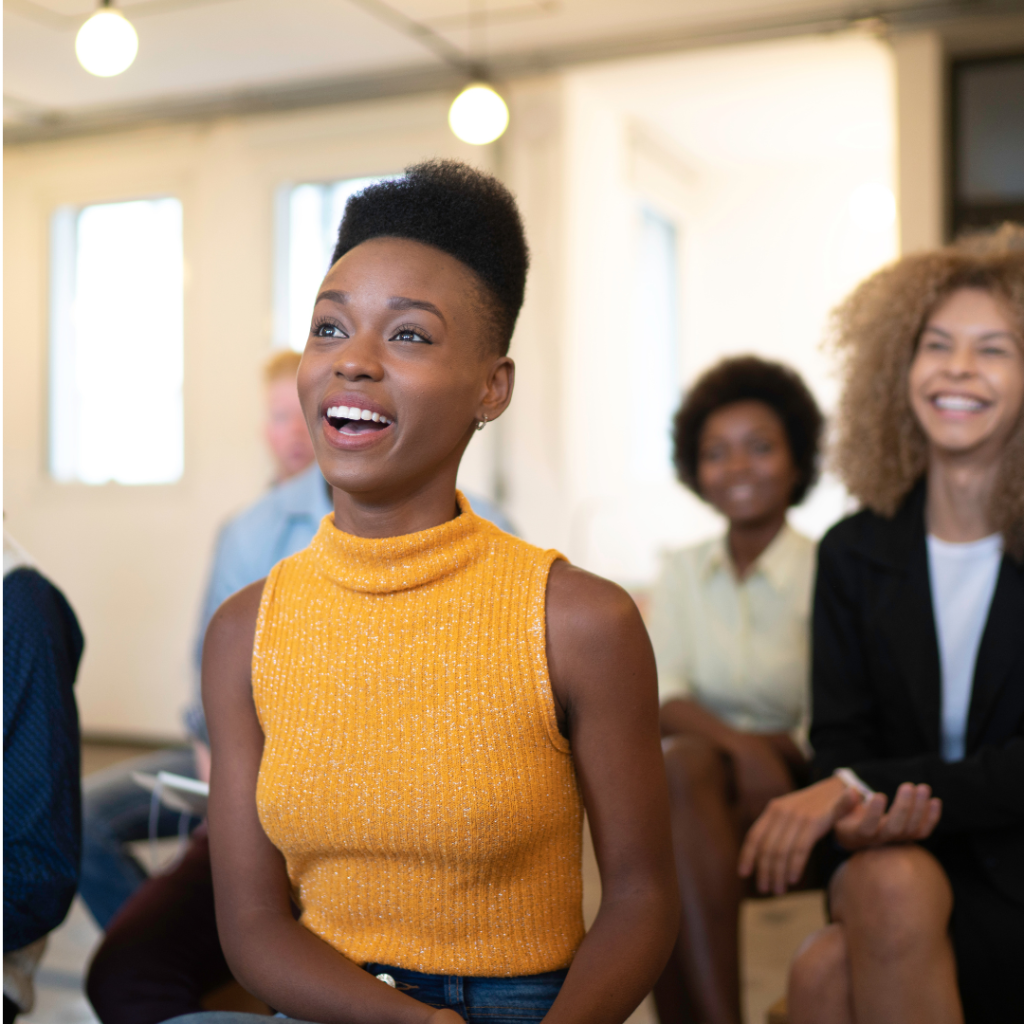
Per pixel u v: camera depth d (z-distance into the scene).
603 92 6.07
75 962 2.86
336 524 1.00
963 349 1.55
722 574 2.33
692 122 6.86
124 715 6.13
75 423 6.39
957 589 1.58
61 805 1.19
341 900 0.94
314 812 0.92
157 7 4.79
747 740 2.04
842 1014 1.35
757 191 7.97
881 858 1.33
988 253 1.66
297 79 5.65
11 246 6.39
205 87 5.72
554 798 0.93
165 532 6.09
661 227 7.67
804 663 2.23
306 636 0.97
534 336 5.64
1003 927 1.37
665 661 2.35
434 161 1.01
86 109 5.99
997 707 1.49
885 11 4.81
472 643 0.93
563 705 0.95
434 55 5.37
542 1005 0.92
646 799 0.94
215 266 6.06
